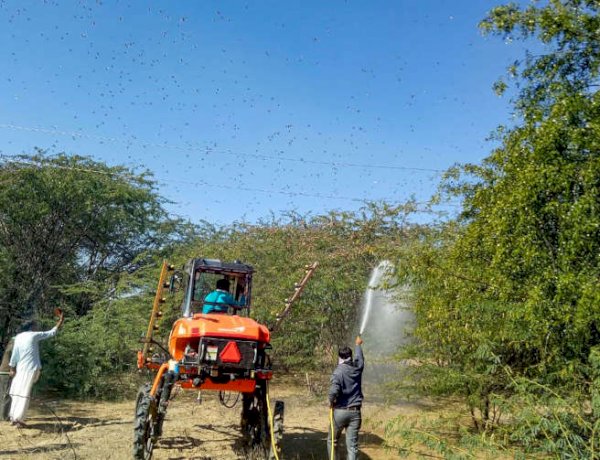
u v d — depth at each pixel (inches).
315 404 498.9
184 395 533.3
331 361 565.3
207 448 338.3
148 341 318.7
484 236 331.6
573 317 270.8
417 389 372.5
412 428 301.0
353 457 285.0
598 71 326.6
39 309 705.6
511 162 316.8
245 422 341.4
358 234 635.5
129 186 855.7
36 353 383.9
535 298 275.1
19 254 726.5
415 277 378.0
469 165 389.4
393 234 637.9
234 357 282.8
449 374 337.4
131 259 914.1
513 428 272.4
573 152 294.5
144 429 281.4
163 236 935.7
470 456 259.0
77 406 475.2
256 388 313.4
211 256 654.5
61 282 778.8
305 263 592.7
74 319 621.9
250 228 692.7
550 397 264.4
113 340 543.8
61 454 307.1
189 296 319.6
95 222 821.9
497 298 321.1
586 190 278.4
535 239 292.5
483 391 337.1
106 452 313.6
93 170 830.5
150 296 620.1
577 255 280.1
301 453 336.8
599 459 222.5
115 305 595.5
